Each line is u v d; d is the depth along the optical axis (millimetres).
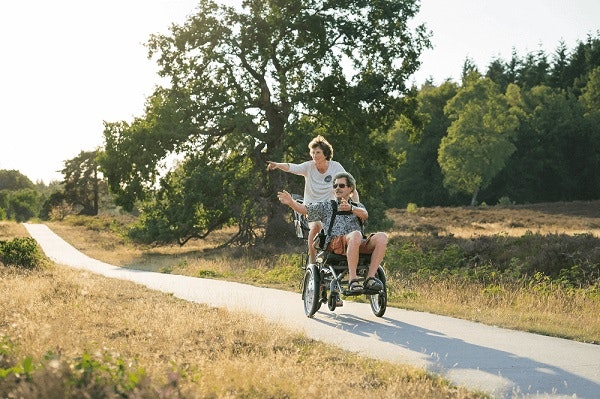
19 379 4297
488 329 8773
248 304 11289
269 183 37625
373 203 41375
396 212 68812
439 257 22453
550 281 17109
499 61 132750
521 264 21219
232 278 19375
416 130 41125
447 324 9203
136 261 32750
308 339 7754
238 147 37406
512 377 5969
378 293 9242
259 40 37062
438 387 5480
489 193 99188
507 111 97375
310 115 39062
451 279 17047
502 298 13281
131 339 7469
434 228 46531
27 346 6023
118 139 38750
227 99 37125
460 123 91438
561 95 102688
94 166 117875
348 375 5816
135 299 12062
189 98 37219
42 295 11562
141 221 41094
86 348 5988
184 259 31750
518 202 96750
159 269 26031
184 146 38594
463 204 99562
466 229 45969
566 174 96375
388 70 39156
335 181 9602
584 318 10656
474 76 98188
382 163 40688
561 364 6516
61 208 117500
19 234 58875
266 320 8945
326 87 37219
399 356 6848
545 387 5605
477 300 12914
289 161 37594
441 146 92750
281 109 37406
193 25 37188
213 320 8586
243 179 37562
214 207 38031
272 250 30672
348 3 37781
